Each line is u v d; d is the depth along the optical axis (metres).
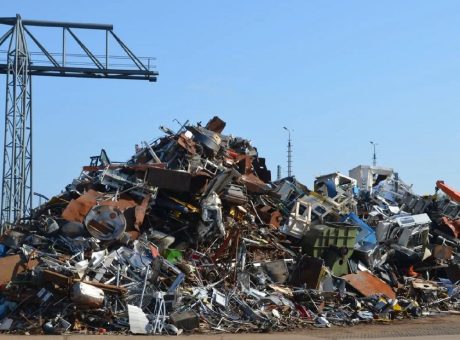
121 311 23.14
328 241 31.20
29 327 22.08
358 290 29.86
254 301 25.92
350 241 31.55
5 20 47.62
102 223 26.36
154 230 28.45
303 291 28.06
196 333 22.69
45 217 27.97
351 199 36.94
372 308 28.64
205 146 33.00
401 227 35.00
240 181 32.03
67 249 25.89
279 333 23.28
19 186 46.81
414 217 35.69
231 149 36.62
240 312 25.00
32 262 24.33
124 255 25.56
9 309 23.17
